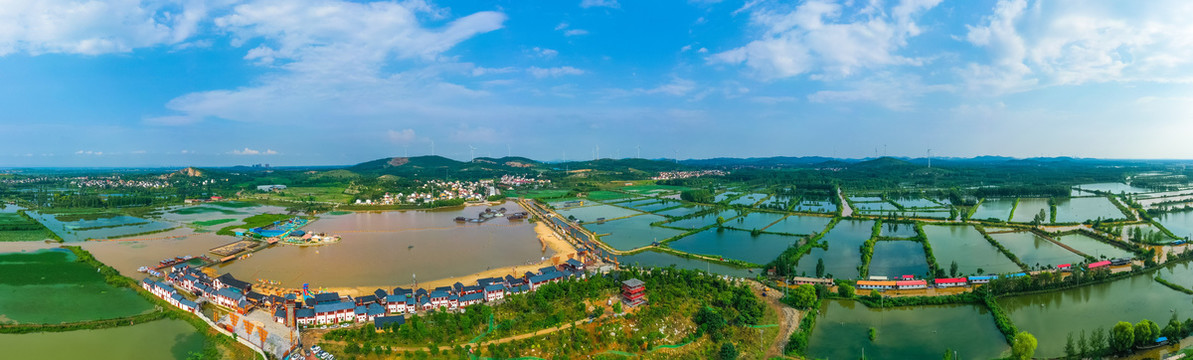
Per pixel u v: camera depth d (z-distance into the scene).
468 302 192.00
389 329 163.00
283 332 163.88
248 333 164.12
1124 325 149.00
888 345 163.62
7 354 149.38
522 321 169.12
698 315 174.75
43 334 164.00
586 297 193.38
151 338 163.12
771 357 155.50
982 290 197.75
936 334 170.88
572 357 148.88
